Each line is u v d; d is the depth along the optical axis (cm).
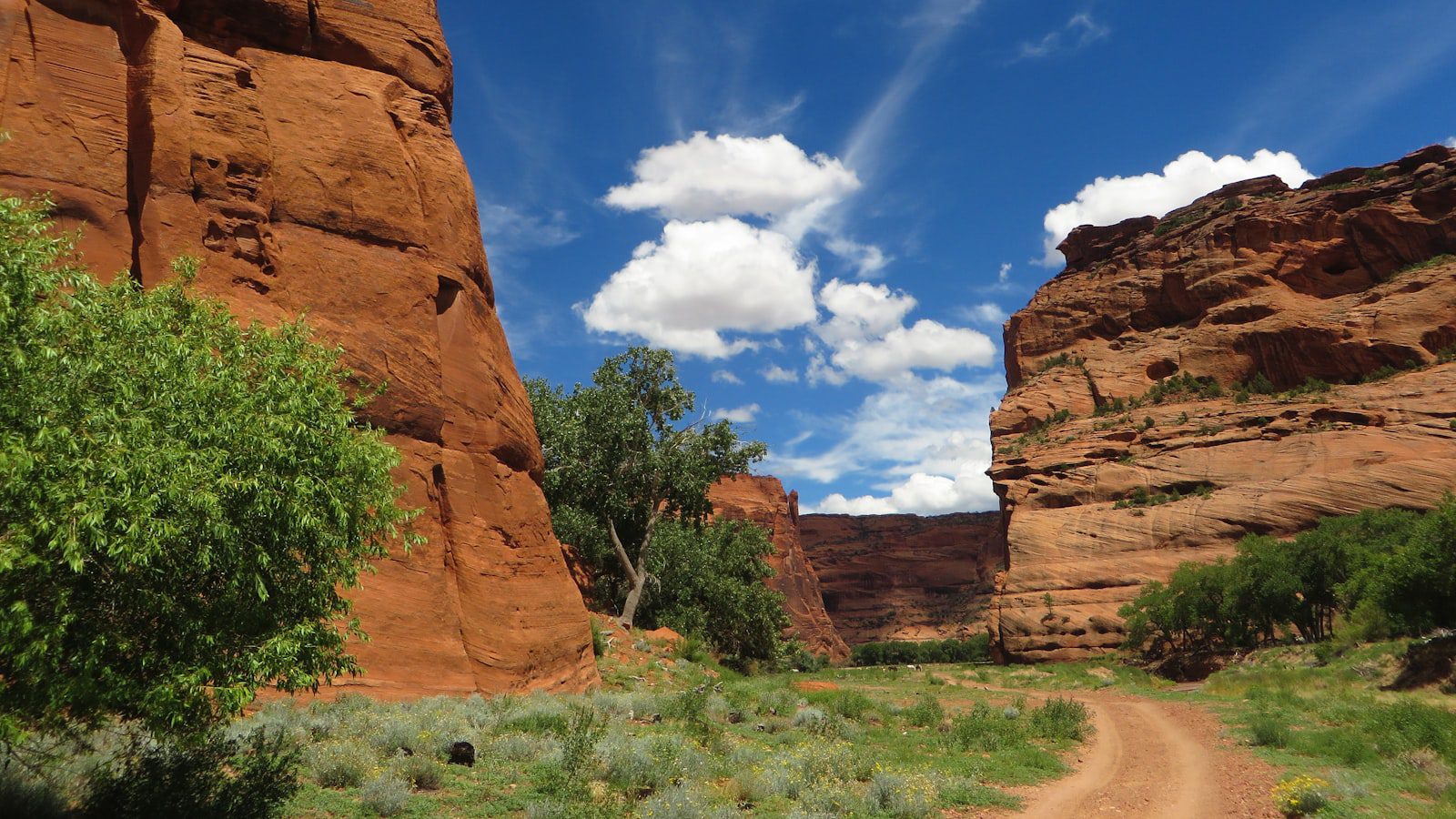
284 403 786
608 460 4225
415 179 2088
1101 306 12556
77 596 651
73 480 610
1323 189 11431
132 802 772
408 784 1012
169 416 708
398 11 2208
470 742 1251
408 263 1989
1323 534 5681
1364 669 3306
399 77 2173
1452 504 3266
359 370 1794
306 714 1295
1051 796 1339
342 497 820
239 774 909
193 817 774
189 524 660
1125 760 1767
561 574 2339
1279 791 1243
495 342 2306
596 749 1222
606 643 3022
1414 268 9875
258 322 875
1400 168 10950
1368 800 1173
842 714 2280
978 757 1717
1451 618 3203
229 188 1722
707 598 4606
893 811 1119
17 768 757
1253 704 2823
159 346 742
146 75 1659
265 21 1914
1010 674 6562
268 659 727
